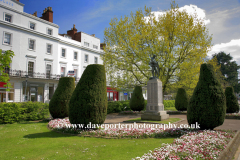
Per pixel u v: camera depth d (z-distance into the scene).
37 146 5.73
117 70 20.03
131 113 19.22
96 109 7.91
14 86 24.00
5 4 23.61
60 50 30.89
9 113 11.09
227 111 16.28
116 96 41.50
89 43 36.66
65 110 11.87
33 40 26.88
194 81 18.53
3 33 23.33
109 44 20.03
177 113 19.27
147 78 19.80
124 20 19.45
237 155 5.48
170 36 18.16
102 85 8.37
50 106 11.93
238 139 7.06
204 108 7.60
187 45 17.75
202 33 17.61
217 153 4.56
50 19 30.05
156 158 4.23
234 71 53.59
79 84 8.30
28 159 4.61
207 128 7.87
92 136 7.19
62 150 5.32
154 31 17.75
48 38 28.91
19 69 24.83
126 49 18.47
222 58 55.47
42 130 8.73
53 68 29.53
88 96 7.94
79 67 34.22
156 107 12.83
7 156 4.84
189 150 4.70
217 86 7.77
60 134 7.70
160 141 6.46
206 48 17.45
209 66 7.98
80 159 4.58
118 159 4.53
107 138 6.93
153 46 17.80
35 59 26.95
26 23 25.95
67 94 12.04
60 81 12.38
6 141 6.43
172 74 19.72
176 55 18.28
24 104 12.66
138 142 6.34
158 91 13.02
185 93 19.80
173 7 18.08
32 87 26.42
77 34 35.34
